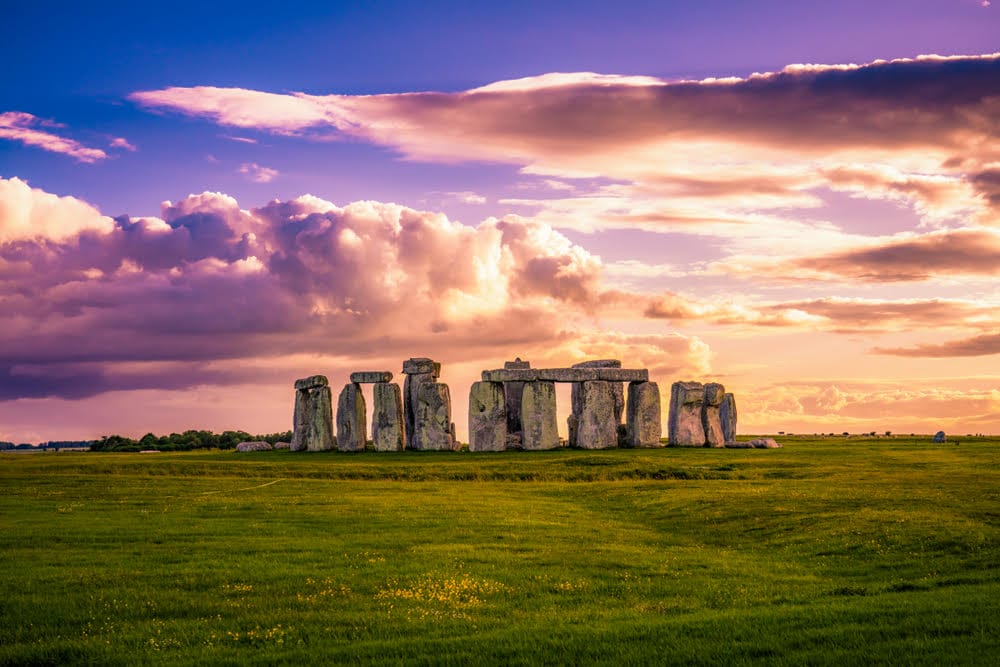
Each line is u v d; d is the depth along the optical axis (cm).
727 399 9675
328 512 4584
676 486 5806
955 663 1833
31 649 2191
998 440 10494
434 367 9925
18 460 8025
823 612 2322
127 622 2452
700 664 1914
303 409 10012
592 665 1923
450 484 6284
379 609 2566
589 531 4078
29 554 3406
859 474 6222
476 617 2452
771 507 4488
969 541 3294
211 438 14725
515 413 10119
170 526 4097
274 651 2145
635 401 9344
